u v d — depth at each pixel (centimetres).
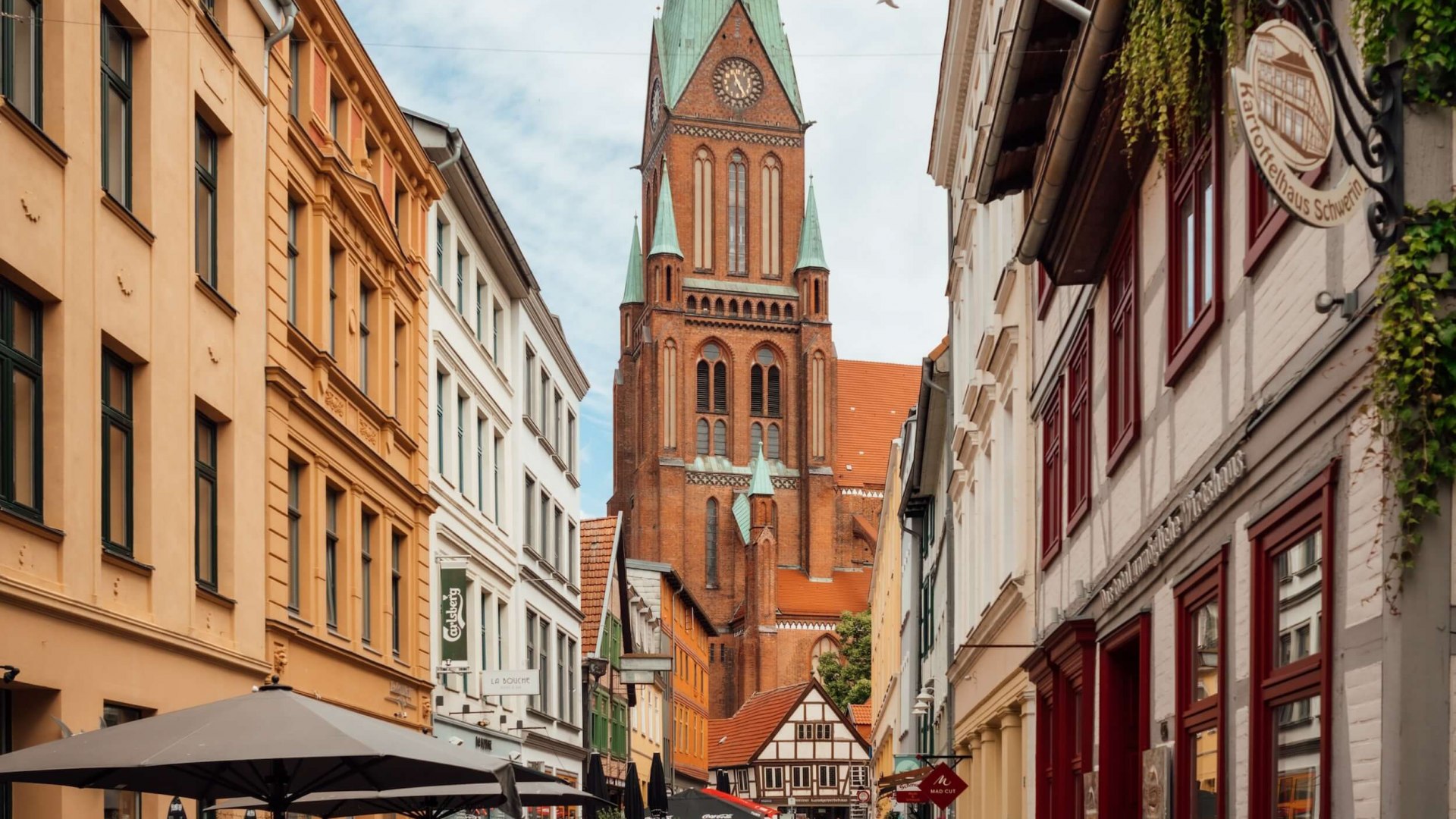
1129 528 1426
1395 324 696
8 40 1338
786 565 12406
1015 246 2180
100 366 1474
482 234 3272
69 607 1366
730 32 12650
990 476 2591
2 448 1300
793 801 10269
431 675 2836
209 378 1802
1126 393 1466
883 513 6059
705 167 12500
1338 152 790
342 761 1209
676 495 12050
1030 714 2092
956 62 2873
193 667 1703
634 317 12825
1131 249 1395
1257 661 961
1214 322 1066
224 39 1870
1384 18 706
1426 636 689
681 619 8694
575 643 4528
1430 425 685
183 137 1723
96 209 1475
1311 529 866
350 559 2378
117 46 1591
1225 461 1045
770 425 12475
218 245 1892
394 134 2675
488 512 3353
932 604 4053
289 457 2114
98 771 1132
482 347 3300
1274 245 929
